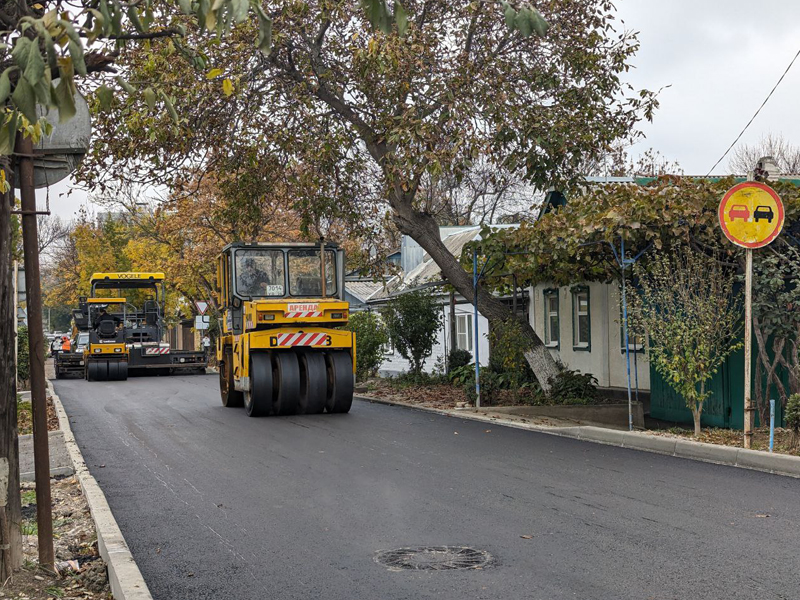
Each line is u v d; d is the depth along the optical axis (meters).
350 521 8.16
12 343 6.12
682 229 13.55
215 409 19.94
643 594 5.75
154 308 38.22
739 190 11.63
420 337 25.36
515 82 18.89
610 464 11.16
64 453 13.13
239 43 16.70
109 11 3.99
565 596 5.75
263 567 6.72
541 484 9.78
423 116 17.88
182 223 37.84
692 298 13.41
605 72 19.12
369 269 24.06
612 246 14.27
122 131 17.12
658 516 8.05
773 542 7.04
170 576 6.57
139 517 8.64
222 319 20.56
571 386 18.48
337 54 18.67
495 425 15.88
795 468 10.30
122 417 18.70
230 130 19.33
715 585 5.92
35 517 9.01
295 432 15.12
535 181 18.92
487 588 5.98
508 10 3.88
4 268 6.00
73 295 63.03
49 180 6.59
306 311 17.81
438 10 18.44
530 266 16.92
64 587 6.41
